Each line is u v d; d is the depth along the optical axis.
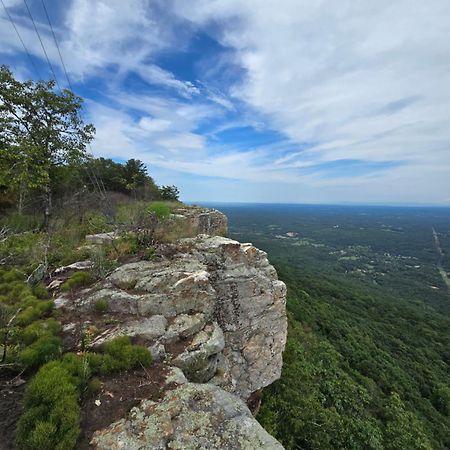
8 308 6.26
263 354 9.44
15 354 5.04
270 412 11.01
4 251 9.70
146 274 8.11
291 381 13.69
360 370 28.94
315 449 11.70
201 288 7.64
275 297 10.23
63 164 16.61
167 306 7.11
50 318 6.18
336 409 15.37
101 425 3.97
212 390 4.93
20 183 14.69
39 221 15.65
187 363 5.91
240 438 4.02
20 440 3.54
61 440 3.52
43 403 3.96
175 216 13.62
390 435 15.48
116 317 6.66
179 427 4.10
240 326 8.95
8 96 13.76
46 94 14.53
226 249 9.77
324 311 43.44
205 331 6.96
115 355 5.28
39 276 8.39
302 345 20.91
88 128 16.67
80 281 8.07
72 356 5.02
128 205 20.25
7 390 4.49
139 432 3.91
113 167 28.16
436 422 24.25
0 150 13.39
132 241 10.26
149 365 5.39
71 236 12.30
